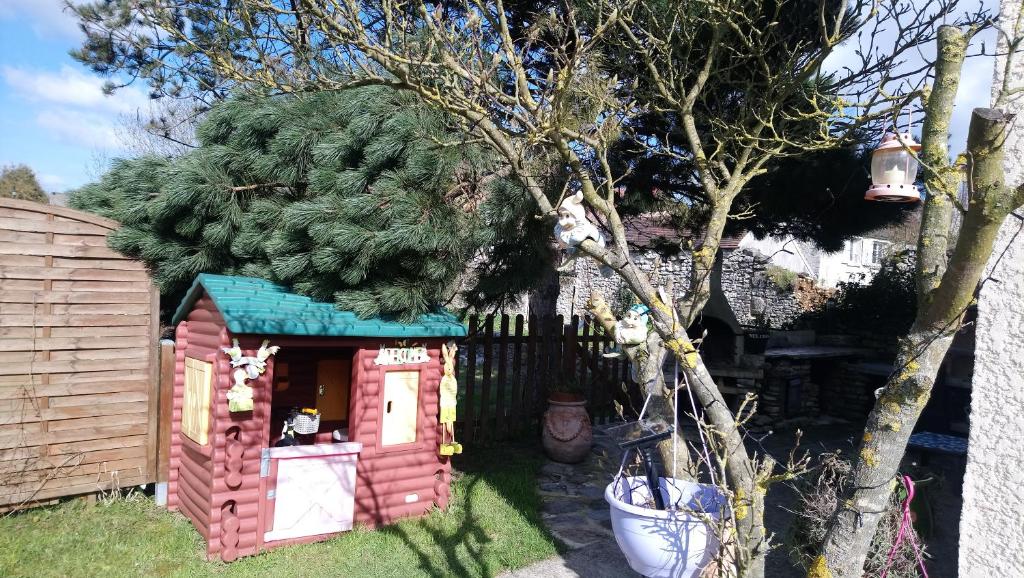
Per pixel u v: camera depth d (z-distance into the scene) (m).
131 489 5.12
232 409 4.09
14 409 4.49
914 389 2.01
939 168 2.00
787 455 7.61
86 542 4.24
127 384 4.93
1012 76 2.66
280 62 3.76
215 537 4.14
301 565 4.13
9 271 4.45
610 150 6.35
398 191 4.76
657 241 8.87
